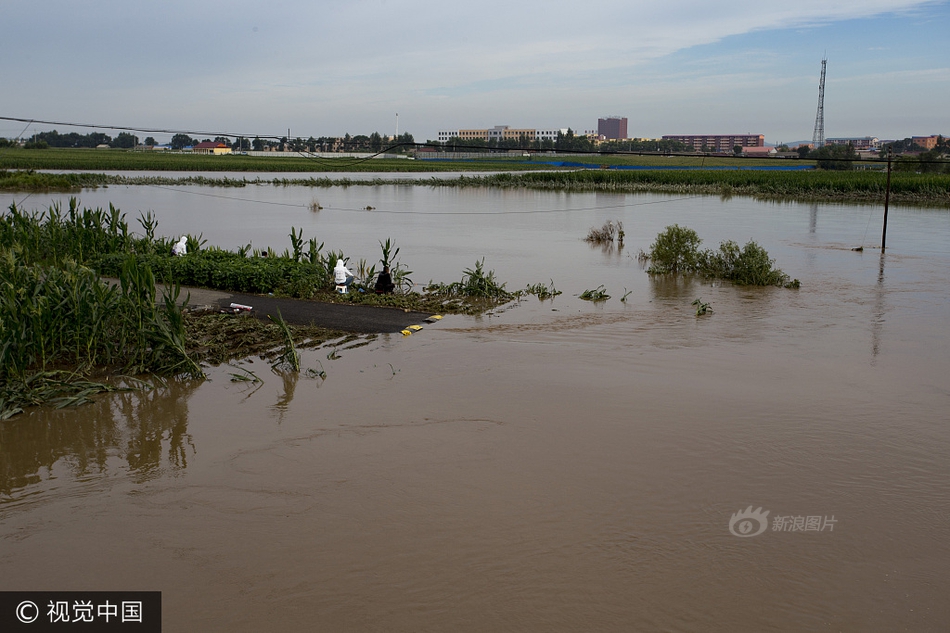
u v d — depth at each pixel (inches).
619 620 233.1
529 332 583.2
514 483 322.7
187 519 293.1
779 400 428.1
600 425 387.9
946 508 305.7
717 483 324.5
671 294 751.7
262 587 248.8
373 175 3388.3
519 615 234.8
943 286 796.6
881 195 2138.3
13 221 809.5
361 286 737.6
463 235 1240.8
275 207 1723.7
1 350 412.5
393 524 288.7
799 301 716.7
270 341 540.1
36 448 360.2
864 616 238.1
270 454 352.5
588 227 1379.2
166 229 1270.9
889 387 453.4
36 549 271.3
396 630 227.3
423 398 427.5
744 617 236.2
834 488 321.4
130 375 461.4
